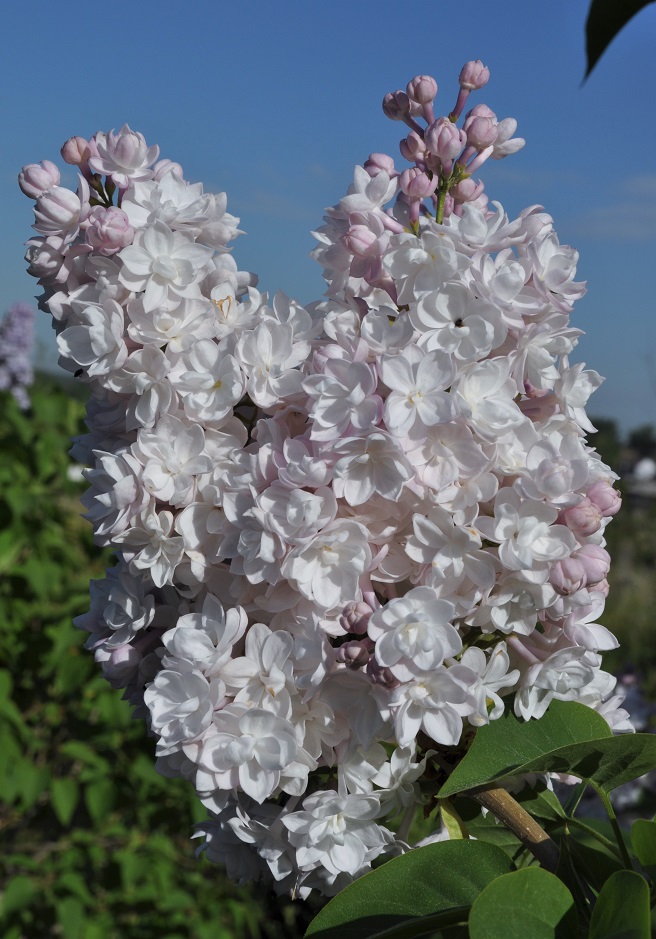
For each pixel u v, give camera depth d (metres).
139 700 0.33
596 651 0.30
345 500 0.28
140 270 0.30
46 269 0.32
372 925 0.26
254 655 0.28
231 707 0.28
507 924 0.23
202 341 0.30
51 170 0.32
